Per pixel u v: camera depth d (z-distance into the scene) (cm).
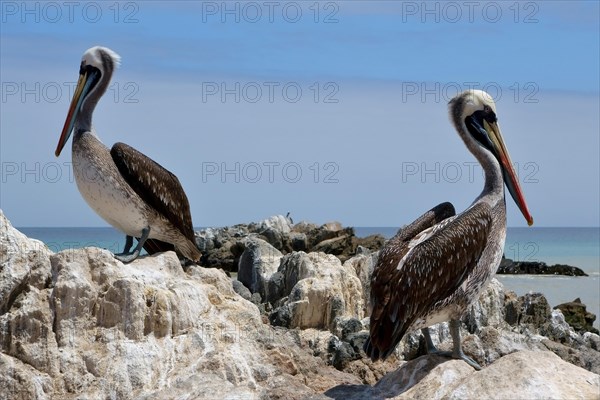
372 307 1295
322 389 1385
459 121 1430
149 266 1476
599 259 8494
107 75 1705
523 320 2180
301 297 1956
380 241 4491
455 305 1309
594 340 2102
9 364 1284
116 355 1326
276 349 1416
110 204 1630
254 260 2688
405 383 1272
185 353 1365
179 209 1716
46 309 1338
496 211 1359
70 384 1301
